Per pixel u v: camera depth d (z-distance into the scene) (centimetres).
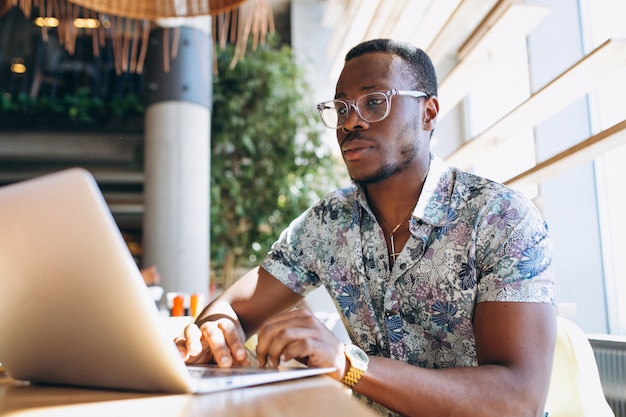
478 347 107
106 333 64
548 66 285
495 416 87
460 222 119
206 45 393
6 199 61
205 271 380
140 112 620
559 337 139
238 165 496
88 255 59
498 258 111
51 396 69
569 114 274
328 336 82
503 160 338
